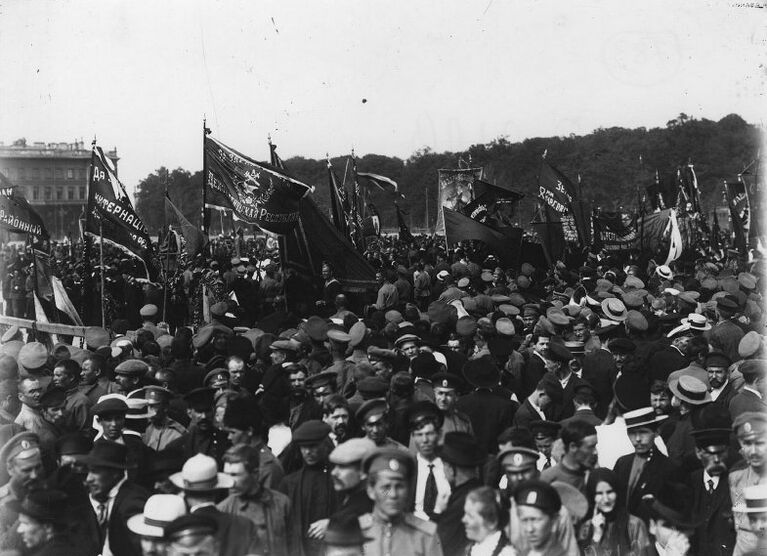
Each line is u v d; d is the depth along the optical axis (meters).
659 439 9.24
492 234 27.47
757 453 8.17
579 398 9.84
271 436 10.05
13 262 29.03
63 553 7.57
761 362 10.31
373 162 76.00
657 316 16.42
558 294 20.41
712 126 68.56
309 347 13.90
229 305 21.83
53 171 85.38
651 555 7.78
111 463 8.04
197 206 90.88
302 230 20.42
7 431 9.58
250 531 7.13
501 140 72.94
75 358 12.16
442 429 9.54
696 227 36.28
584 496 7.49
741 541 7.97
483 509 6.98
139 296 25.09
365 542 7.01
